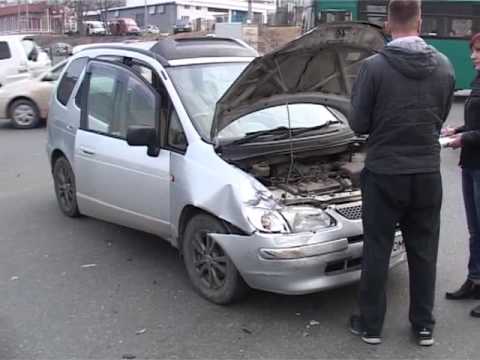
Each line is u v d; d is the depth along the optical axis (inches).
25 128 553.3
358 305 162.2
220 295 176.9
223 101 169.5
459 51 734.5
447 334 160.7
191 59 211.8
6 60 645.3
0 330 166.2
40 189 320.5
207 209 172.4
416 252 154.3
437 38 737.0
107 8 2883.9
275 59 159.5
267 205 164.4
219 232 172.1
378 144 147.0
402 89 142.1
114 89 222.8
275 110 207.6
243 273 166.7
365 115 146.0
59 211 277.1
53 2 2785.4
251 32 1159.0
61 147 253.1
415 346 154.8
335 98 197.5
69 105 248.5
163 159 193.5
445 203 283.7
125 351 154.5
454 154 402.3
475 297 180.1
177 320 170.2
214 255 177.3
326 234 161.0
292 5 1192.2
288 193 176.4
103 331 164.9
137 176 203.2
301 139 191.3
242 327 165.6
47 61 688.4
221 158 175.9
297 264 158.4
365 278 154.1
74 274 204.2
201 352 153.4
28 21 3036.4
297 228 161.3
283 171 189.0
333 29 153.7
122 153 210.2
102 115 227.6
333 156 201.6
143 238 238.1
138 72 213.3
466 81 737.0
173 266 209.3
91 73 237.8
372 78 143.7
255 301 180.4
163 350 154.7
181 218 186.5
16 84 555.8
